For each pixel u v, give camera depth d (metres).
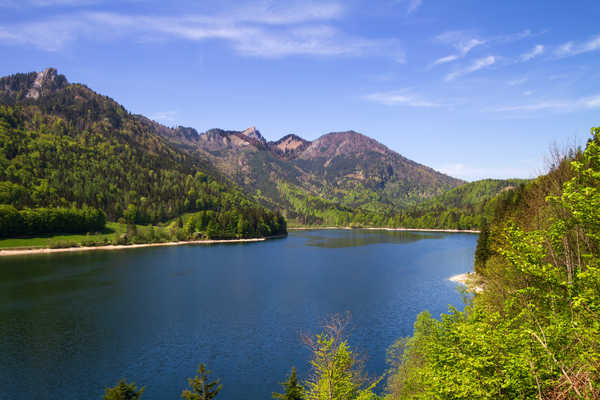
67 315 82.50
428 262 154.12
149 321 78.88
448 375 21.91
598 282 16.34
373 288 107.88
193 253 191.62
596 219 17.48
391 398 40.97
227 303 93.00
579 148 27.69
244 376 55.12
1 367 57.31
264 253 192.00
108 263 153.75
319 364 32.09
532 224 32.50
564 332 16.97
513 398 17.55
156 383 53.00
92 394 50.16
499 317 23.41
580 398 12.95
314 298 97.50
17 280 117.56
